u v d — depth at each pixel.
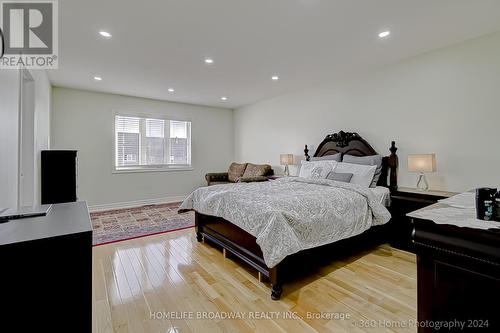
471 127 2.81
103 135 5.08
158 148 5.80
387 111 3.55
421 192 2.91
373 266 2.51
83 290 1.02
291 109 5.11
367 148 3.72
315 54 3.19
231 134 6.92
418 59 3.22
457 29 2.57
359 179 3.29
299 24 2.46
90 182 4.96
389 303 1.88
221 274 2.35
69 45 2.88
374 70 3.70
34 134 2.84
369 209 2.71
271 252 1.87
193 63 3.48
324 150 4.34
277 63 3.48
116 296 1.98
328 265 2.53
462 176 2.88
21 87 2.30
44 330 0.96
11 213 1.28
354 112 3.96
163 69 3.71
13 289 0.90
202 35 2.67
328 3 2.12
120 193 5.28
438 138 3.06
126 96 5.33
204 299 1.94
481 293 0.95
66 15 2.26
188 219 4.32
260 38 2.75
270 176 5.14
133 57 3.25
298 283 2.18
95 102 4.99
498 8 2.20
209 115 6.54
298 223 2.09
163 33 2.62
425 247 1.09
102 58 3.27
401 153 3.41
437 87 3.06
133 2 2.08
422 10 2.23
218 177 6.10
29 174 2.80
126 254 2.82
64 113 4.70
